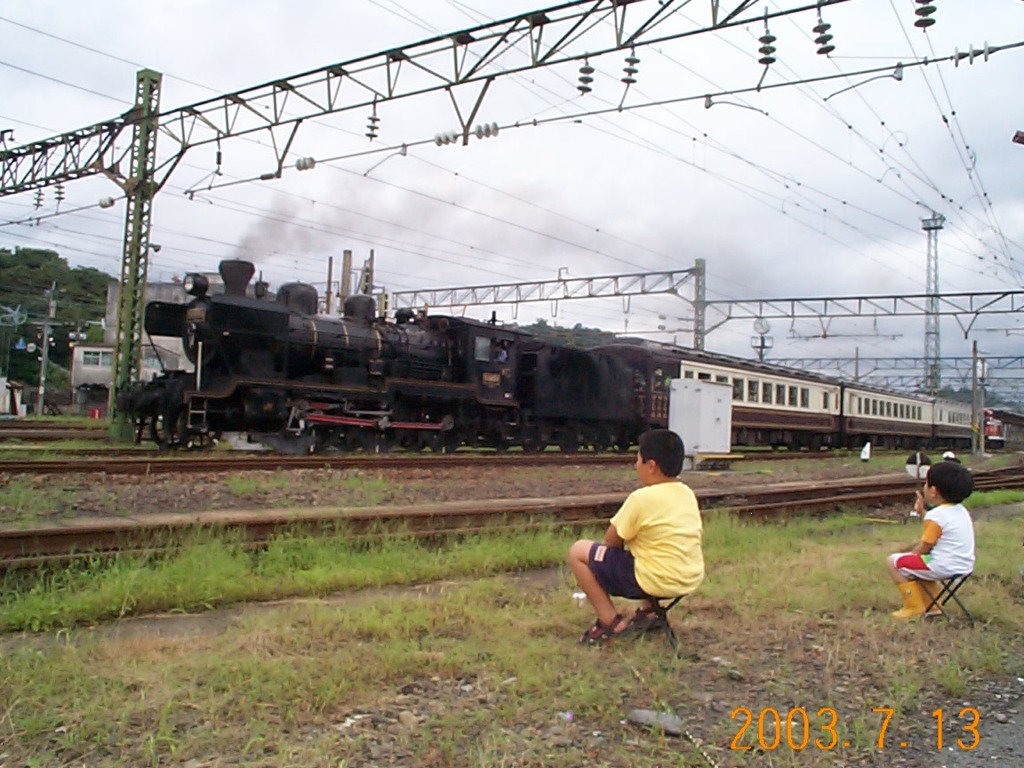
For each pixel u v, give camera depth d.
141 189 21.33
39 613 5.64
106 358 65.12
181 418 17.64
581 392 26.80
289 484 12.48
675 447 5.57
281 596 6.80
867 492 17.16
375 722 4.05
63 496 10.36
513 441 24.89
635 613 5.86
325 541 8.13
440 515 9.58
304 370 19.97
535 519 10.34
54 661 4.57
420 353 22.55
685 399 21.59
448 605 6.28
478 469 17.11
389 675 4.69
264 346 18.55
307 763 3.53
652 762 3.76
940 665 5.38
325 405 19.53
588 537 10.26
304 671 4.59
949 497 6.60
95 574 6.53
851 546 10.39
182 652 4.91
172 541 7.59
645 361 29.06
